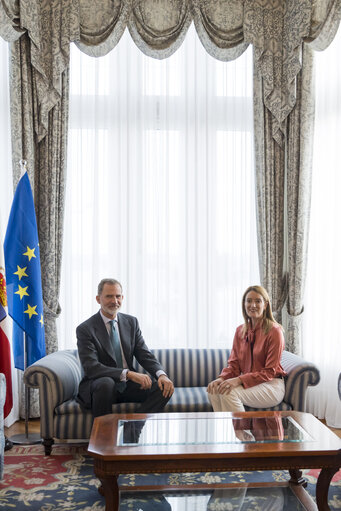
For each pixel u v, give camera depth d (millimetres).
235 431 2619
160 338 4523
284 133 4461
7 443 3627
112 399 3350
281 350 3516
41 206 4312
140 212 4484
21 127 4238
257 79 4461
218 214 4566
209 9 4426
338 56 4328
